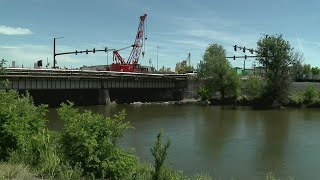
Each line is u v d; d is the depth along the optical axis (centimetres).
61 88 8156
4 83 1859
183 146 3697
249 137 4322
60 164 1310
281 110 8081
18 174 1183
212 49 10581
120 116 1434
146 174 1366
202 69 10431
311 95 9100
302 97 9094
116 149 1367
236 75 10125
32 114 1562
